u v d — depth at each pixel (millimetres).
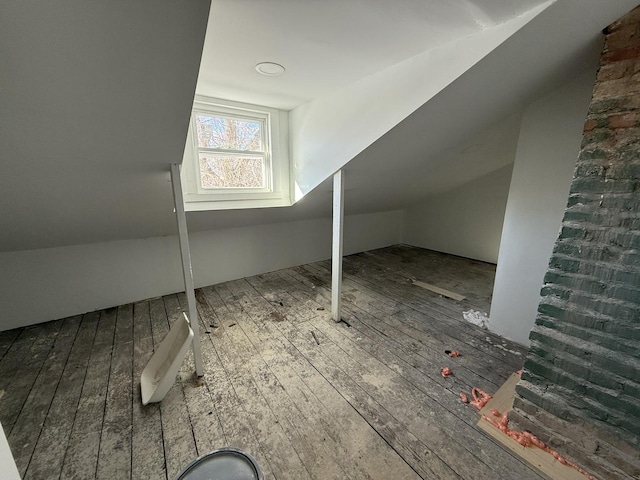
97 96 1040
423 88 1591
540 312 1364
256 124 3002
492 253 4289
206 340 2314
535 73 1595
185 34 903
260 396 1729
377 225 5066
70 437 1464
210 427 1521
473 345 2240
